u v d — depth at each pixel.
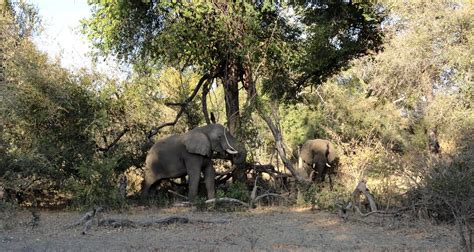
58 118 16.59
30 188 16.48
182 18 17.05
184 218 12.86
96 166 15.61
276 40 17.80
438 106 23.05
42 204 17.17
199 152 16.95
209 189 17.45
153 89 19.98
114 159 15.96
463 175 11.81
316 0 18.48
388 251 9.63
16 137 15.96
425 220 12.61
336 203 15.02
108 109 18.23
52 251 9.48
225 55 17.62
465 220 10.45
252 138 18.02
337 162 24.17
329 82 32.16
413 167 13.48
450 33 22.30
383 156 16.55
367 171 20.78
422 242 10.66
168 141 17.75
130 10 17.30
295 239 10.98
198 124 21.39
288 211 15.54
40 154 15.37
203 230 12.04
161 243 10.43
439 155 13.73
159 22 17.88
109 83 18.36
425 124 24.64
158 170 17.59
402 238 11.13
